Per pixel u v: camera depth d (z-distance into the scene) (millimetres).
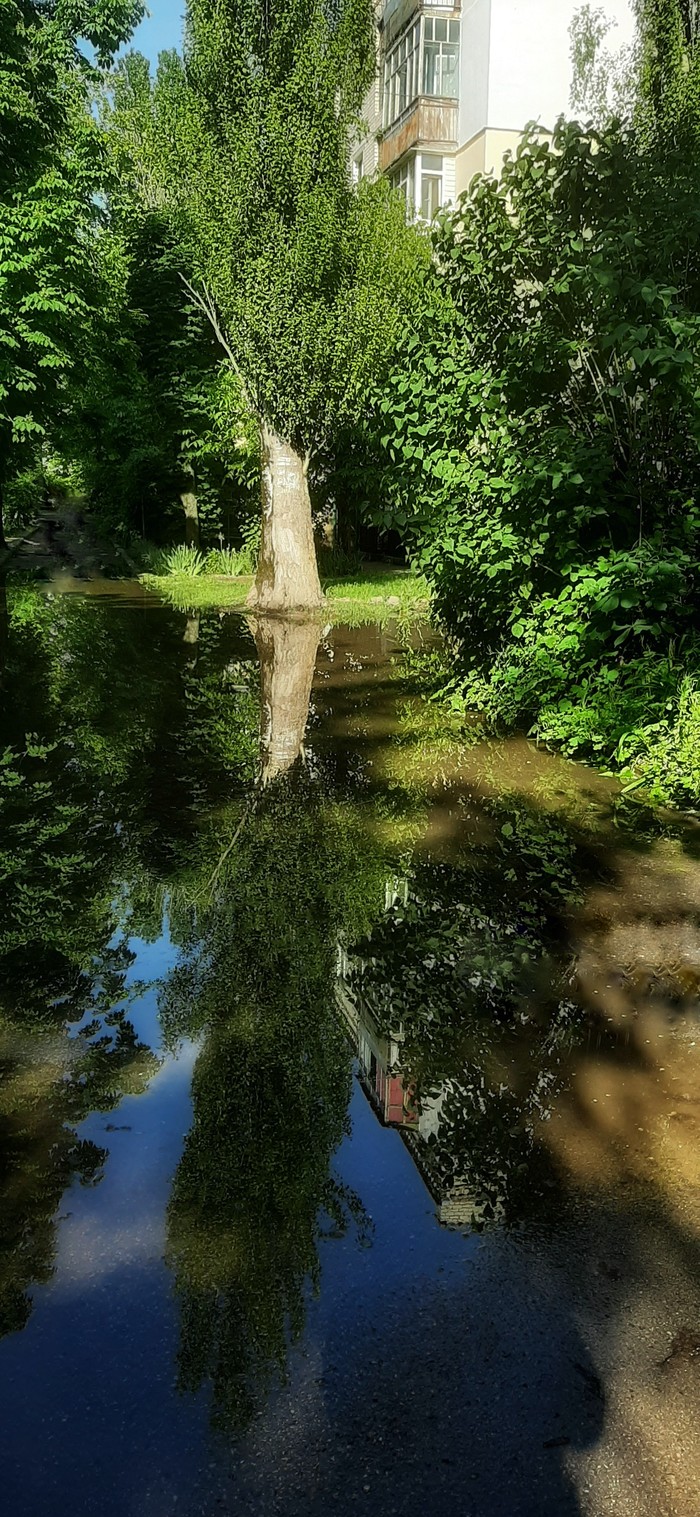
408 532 8359
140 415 25797
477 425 7609
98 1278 2186
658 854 4984
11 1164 2598
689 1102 2863
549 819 5543
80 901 4434
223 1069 3055
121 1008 3443
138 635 13578
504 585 7797
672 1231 2328
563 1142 2672
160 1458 1760
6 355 18406
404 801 5906
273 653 12086
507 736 7625
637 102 11516
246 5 13930
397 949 3916
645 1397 1877
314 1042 3213
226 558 24625
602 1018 3363
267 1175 2539
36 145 18109
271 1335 2018
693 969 3730
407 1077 3004
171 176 15664
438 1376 1922
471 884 4602
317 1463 1746
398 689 9695
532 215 7445
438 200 26297
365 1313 2078
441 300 7945
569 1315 2072
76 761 6918
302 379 15242
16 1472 1736
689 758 5883
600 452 6762
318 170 14844
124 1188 2494
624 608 6602
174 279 25734
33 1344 2006
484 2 23391
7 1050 3180
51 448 29859
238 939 4027
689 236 6492
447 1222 2355
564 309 7230
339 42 14484
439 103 25484
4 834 5395
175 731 7863
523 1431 1804
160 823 5547
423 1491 1691
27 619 15344
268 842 5215
